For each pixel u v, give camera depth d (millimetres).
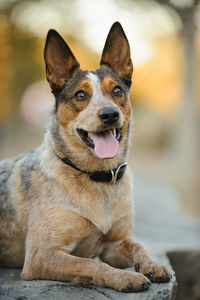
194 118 15742
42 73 22312
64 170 4324
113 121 4188
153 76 21141
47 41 4590
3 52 19953
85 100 4445
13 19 18234
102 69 4852
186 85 15695
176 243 6332
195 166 15820
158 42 18141
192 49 15359
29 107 23422
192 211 11125
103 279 3678
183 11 14469
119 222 4457
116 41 4930
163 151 29250
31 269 4000
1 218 4641
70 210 4156
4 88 21609
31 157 4758
